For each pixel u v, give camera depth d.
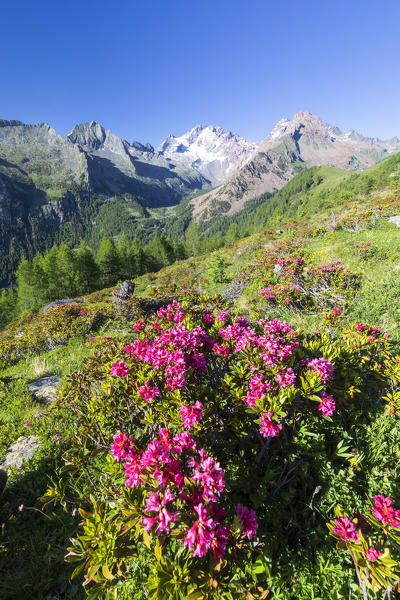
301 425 3.08
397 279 7.94
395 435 3.12
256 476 2.69
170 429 2.81
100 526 1.98
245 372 3.27
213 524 1.69
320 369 2.95
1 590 2.57
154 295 13.81
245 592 1.96
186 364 3.20
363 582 1.74
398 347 4.92
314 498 2.64
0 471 3.75
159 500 1.85
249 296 10.21
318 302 8.12
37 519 3.27
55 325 11.88
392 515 1.71
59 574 2.73
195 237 103.69
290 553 2.25
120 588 2.26
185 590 1.86
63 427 4.81
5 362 10.91
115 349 4.66
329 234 17.47
